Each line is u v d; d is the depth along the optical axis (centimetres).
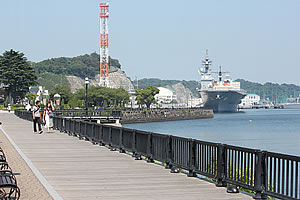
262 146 6066
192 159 1460
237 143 6569
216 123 12825
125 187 1284
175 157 1591
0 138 3177
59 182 1373
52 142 2848
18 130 4081
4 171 1077
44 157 2041
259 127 10906
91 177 1470
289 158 1033
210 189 1255
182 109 15388
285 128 10519
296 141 6862
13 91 16962
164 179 1424
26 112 6525
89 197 1139
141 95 19575
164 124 11900
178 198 1130
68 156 2080
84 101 16962
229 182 1259
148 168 1677
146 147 1867
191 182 1366
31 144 2709
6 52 17012
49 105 3897
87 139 2992
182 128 10288
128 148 2112
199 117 16275
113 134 2355
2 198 1021
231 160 1299
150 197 1142
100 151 2311
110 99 17312
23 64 17088
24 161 1873
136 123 12162
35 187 1257
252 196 1161
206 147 1390
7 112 11375
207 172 1367
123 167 1706
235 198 1134
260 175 1123
